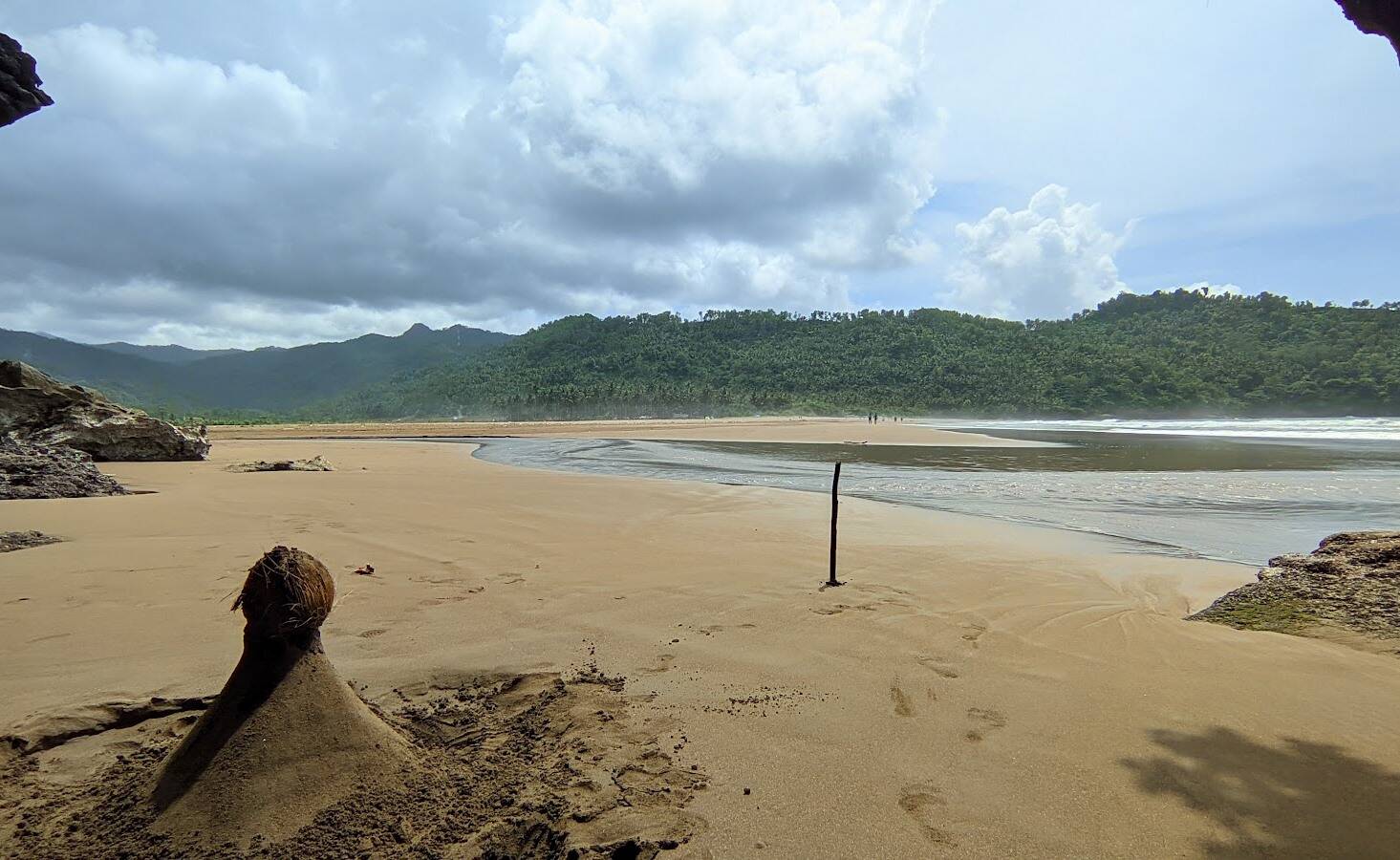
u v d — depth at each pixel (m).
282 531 7.96
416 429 59.53
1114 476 18.81
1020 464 23.11
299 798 2.26
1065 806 2.50
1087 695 3.58
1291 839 2.31
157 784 2.34
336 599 5.21
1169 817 2.44
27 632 4.27
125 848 2.12
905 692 3.59
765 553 7.36
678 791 2.56
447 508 10.14
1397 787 2.66
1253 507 12.68
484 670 3.83
